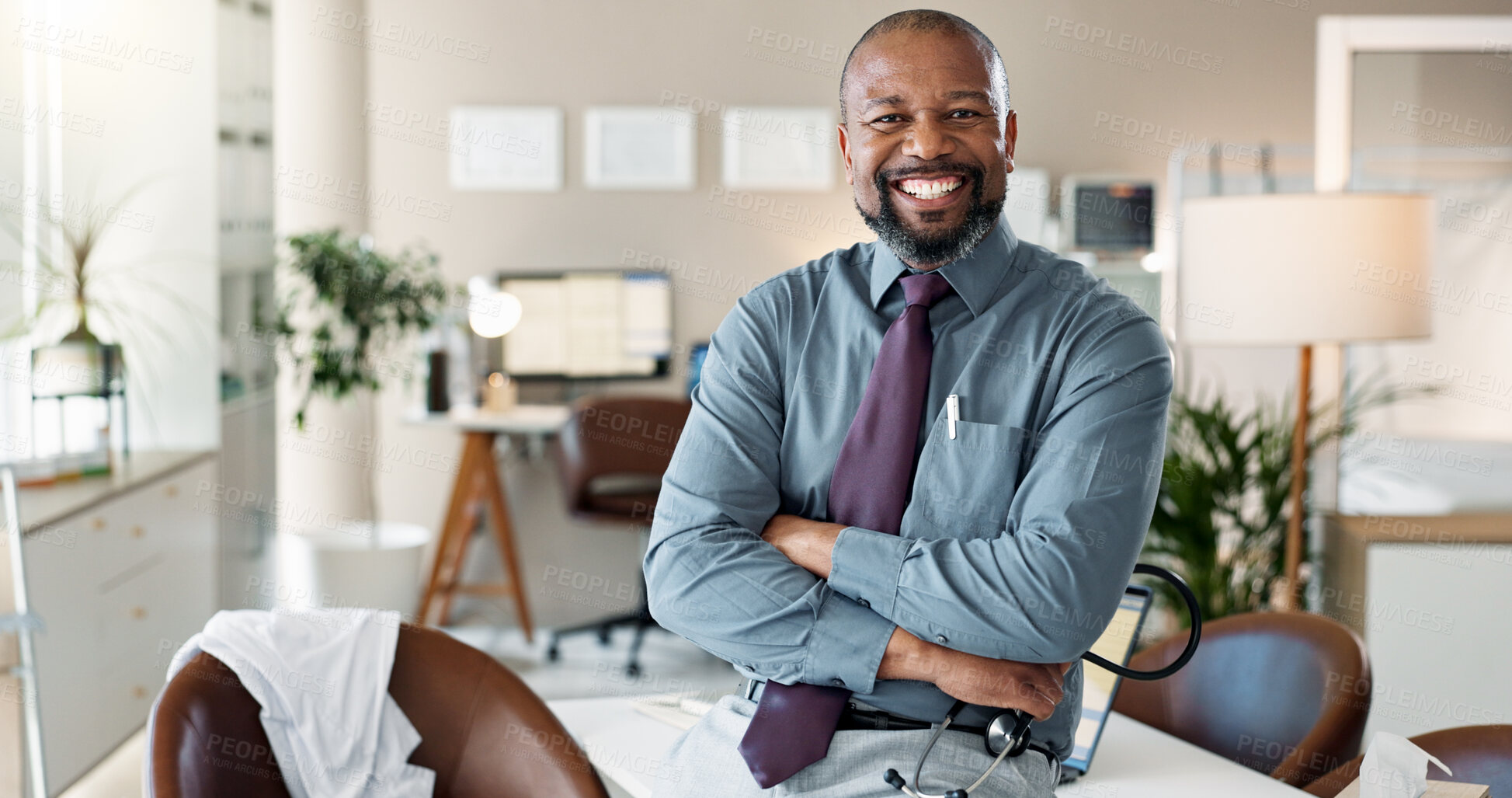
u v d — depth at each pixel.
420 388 5.42
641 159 5.41
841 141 1.45
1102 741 1.94
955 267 1.39
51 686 2.99
